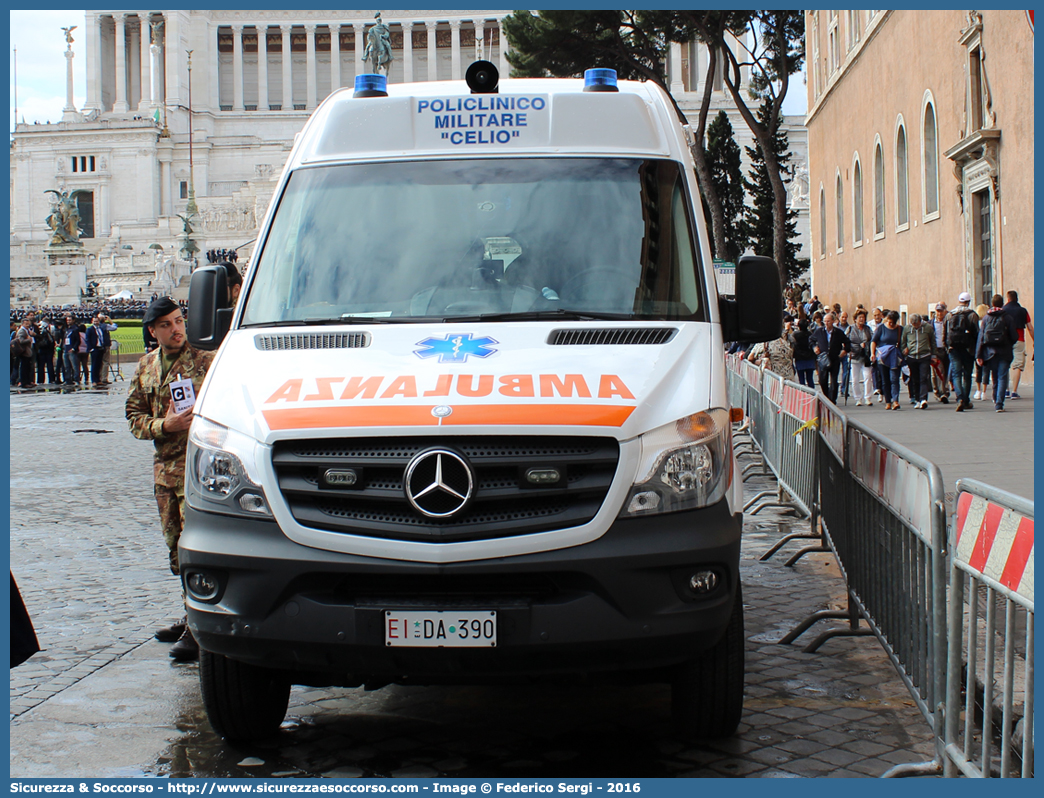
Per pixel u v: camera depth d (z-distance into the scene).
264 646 4.06
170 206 99.62
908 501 4.66
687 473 4.07
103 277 82.12
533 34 31.50
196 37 105.56
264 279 5.18
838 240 41.38
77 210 92.50
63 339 34.78
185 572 4.23
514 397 4.10
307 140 5.66
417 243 5.15
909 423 16.30
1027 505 3.18
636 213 5.18
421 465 3.96
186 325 5.32
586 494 3.98
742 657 4.45
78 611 6.99
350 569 3.95
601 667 3.97
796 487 9.10
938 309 20.56
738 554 4.17
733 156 49.53
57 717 5.01
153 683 5.52
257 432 4.16
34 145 99.56
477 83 5.55
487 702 5.16
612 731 4.72
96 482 13.27
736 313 5.10
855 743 4.54
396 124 5.54
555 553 3.92
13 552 8.94
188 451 4.41
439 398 4.12
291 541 4.02
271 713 4.62
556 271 5.00
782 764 4.32
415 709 5.08
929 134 28.64
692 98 94.38
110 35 110.06
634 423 4.05
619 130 5.47
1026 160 21.17
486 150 5.43
